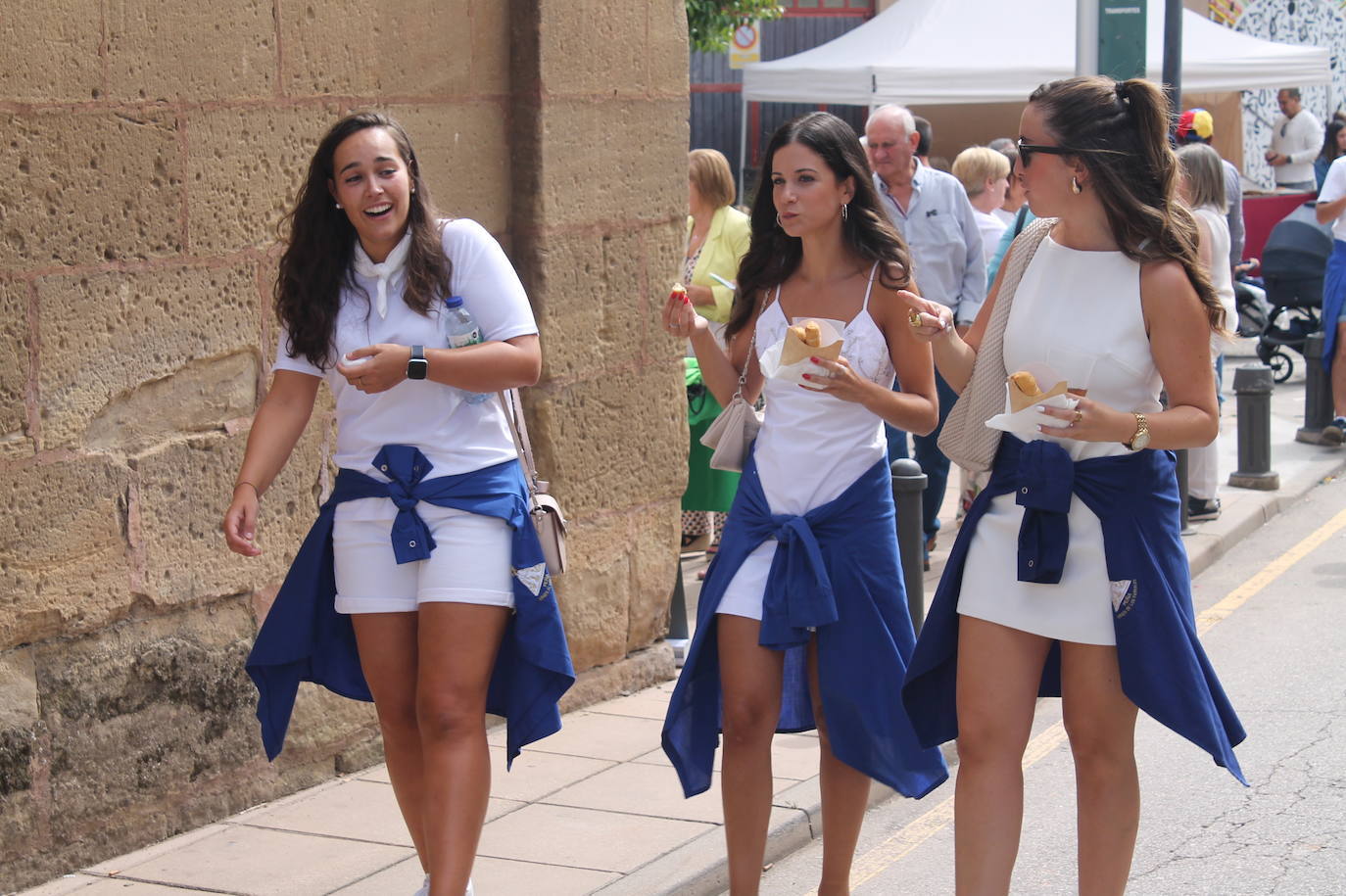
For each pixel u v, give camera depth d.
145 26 4.61
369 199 3.79
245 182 4.96
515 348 3.86
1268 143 21.69
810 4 22.33
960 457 3.85
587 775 5.42
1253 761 5.64
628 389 6.40
